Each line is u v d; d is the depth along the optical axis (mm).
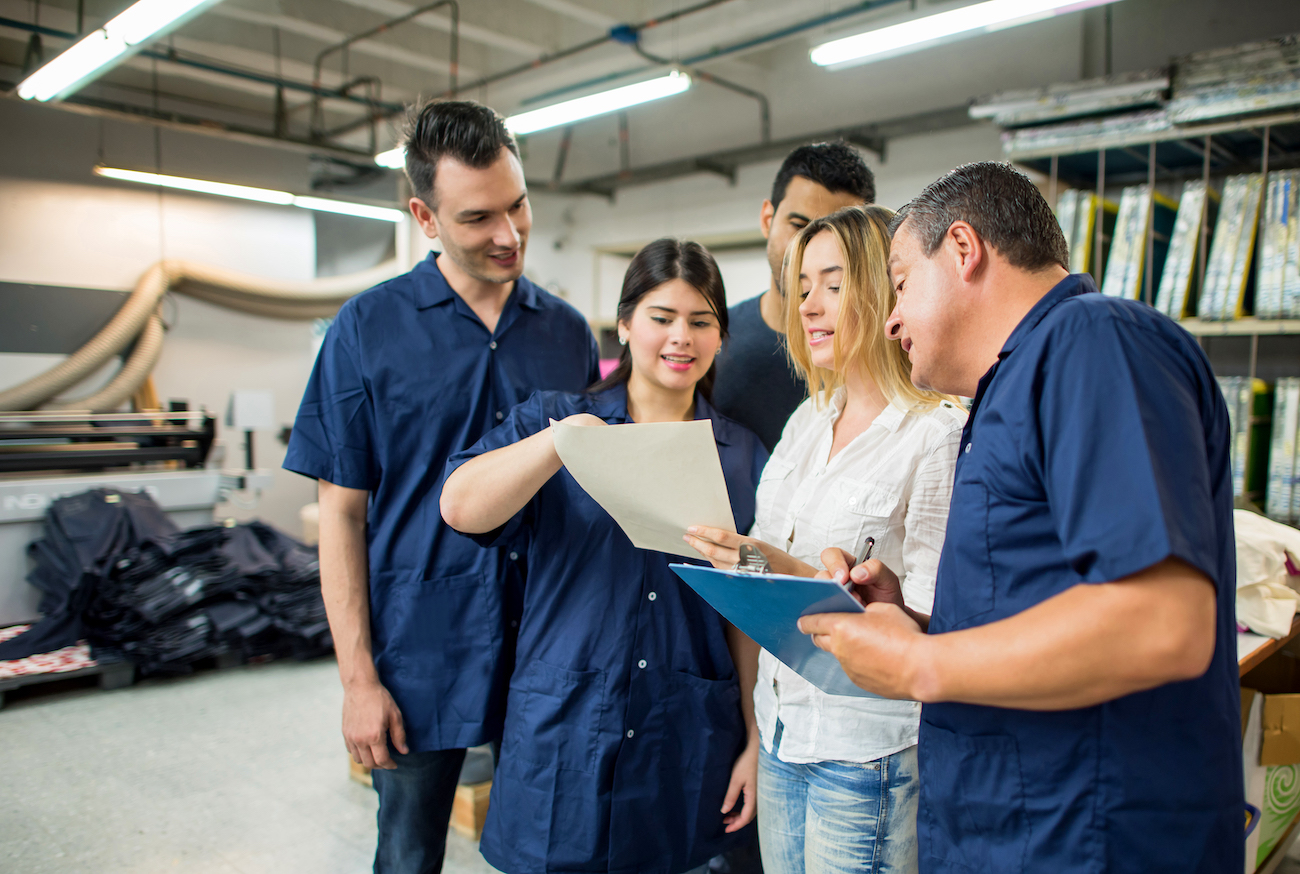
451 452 1466
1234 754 786
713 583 853
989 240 824
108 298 5949
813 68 5816
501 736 1486
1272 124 2486
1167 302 2715
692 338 1254
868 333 1187
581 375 1646
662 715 1265
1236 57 2469
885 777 1104
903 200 5371
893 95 5391
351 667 1393
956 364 872
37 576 3840
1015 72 4805
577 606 1268
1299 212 2496
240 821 2455
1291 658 2072
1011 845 801
